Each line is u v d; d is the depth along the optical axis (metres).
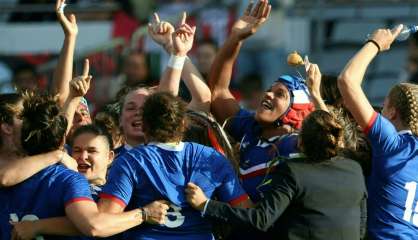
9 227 19.17
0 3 41.88
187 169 19.67
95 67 40.50
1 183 19.03
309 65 21.28
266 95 21.59
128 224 18.92
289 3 41.59
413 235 20.97
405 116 21.36
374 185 21.05
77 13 41.88
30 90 22.48
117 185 19.31
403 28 21.42
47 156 19.27
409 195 20.89
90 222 18.58
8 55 41.09
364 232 20.31
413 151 20.91
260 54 41.22
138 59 37.69
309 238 19.55
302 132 19.86
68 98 21.95
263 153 21.47
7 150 20.47
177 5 41.50
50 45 41.22
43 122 19.11
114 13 41.94
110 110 24.41
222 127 22.45
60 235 19.22
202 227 19.67
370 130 20.50
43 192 19.06
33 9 41.84
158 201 19.34
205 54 37.84
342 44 42.03
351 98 20.36
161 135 19.64
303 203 19.55
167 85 22.38
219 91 23.44
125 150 22.73
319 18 41.28
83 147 21.11
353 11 42.09
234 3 40.84
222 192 19.86
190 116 21.83
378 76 42.56
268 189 20.00
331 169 19.77
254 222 19.17
